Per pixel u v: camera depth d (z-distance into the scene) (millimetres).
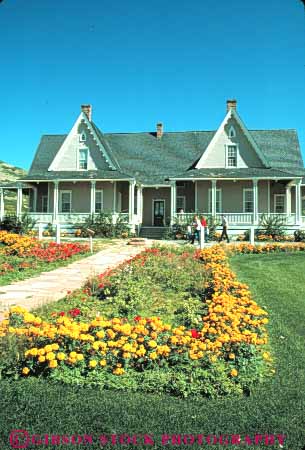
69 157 37125
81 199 36531
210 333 6328
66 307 9281
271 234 31625
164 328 6168
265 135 39938
